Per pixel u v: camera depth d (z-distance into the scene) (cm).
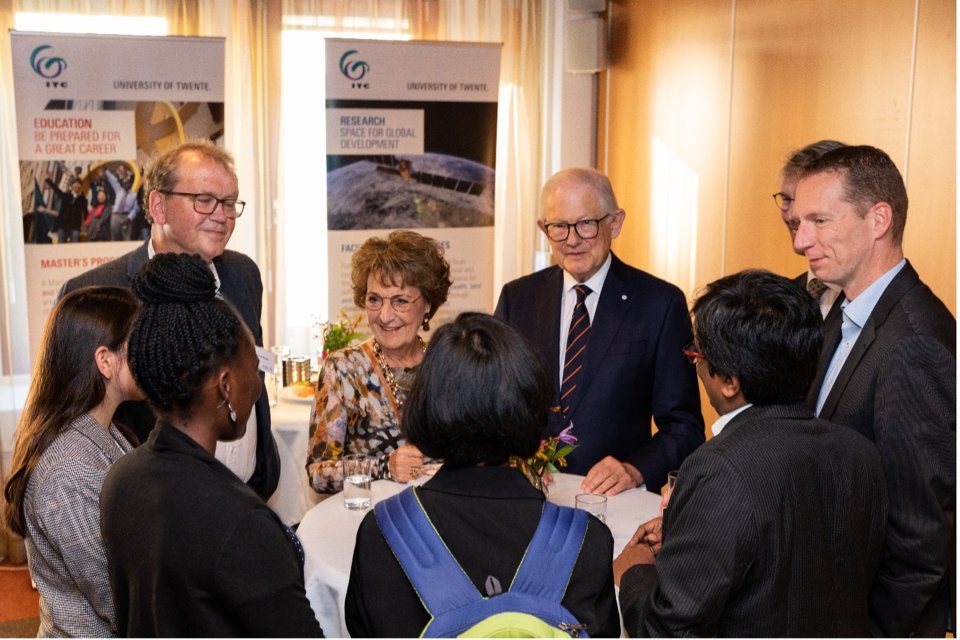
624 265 292
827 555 146
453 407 131
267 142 517
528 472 214
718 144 459
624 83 555
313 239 534
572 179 278
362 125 479
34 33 423
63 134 432
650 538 195
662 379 279
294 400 392
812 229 193
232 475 141
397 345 252
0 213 468
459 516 131
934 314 183
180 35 454
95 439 171
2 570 449
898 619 167
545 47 570
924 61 321
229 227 252
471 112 495
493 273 512
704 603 141
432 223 497
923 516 166
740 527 139
